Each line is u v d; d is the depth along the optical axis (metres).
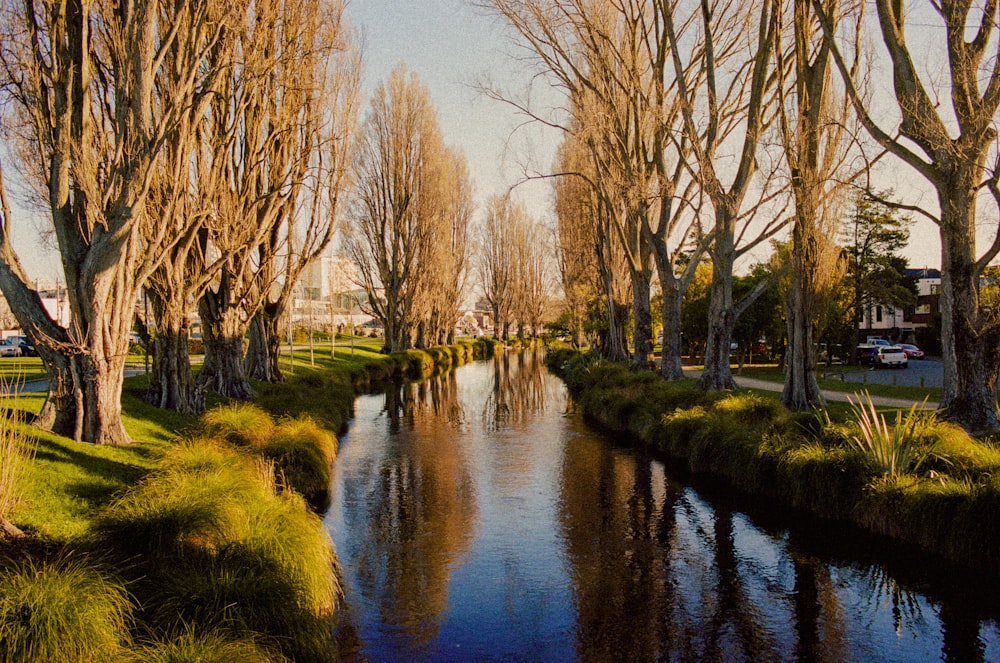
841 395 18.73
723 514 10.52
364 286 43.09
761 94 17.38
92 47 11.88
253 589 5.62
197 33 11.55
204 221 14.69
